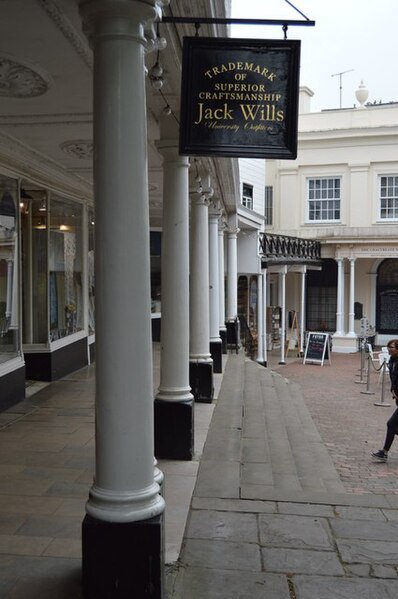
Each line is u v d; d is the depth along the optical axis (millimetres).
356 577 3613
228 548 3955
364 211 24734
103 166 3004
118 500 3064
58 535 3834
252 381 11609
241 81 3912
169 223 5703
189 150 3926
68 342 9953
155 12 3029
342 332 23641
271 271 20188
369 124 24766
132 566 3061
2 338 7352
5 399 7320
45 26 3777
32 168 8016
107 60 2971
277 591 3432
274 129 3936
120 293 3023
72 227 10391
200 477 5266
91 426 6562
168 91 5156
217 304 11148
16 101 5406
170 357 5703
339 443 9078
